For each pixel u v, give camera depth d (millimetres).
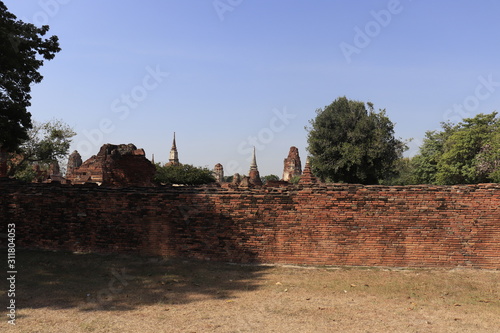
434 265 11203
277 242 11602
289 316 7172
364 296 8617
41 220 12641
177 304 7852
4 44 12602
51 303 7711
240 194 11750
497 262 11055
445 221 11203
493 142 32594
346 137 32000
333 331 6414
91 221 12383
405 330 6520
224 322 6781
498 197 11062
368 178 32781
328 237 11438
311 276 10258
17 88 13648
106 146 17625
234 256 11688
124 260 11453
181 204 11961
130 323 6656
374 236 11336
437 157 41188
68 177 24172
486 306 8016
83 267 10633
